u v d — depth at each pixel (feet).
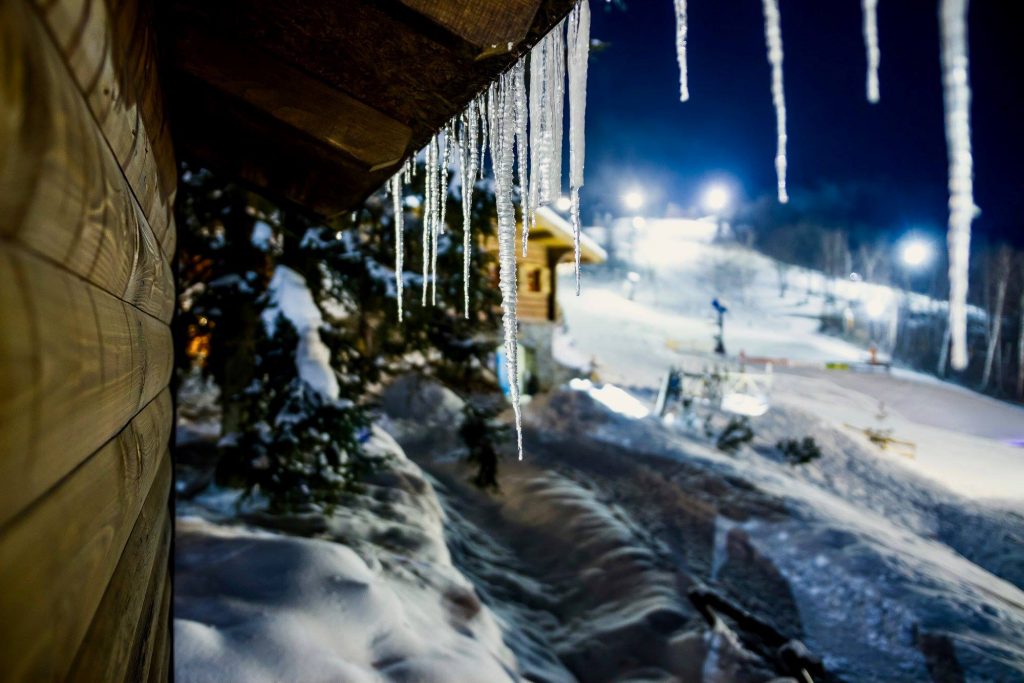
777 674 20.38
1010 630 25.86
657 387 74.18
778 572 30.14
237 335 18.90
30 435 1.26
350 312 22.62
